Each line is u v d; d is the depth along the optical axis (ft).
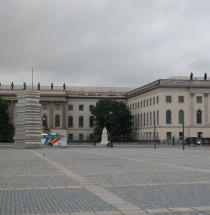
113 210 73.15
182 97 646.33
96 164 179.22
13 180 117.70
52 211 72.74
